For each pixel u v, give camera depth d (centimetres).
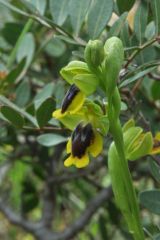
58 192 42
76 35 26
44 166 39
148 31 25
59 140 27
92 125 20
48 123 27
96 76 19
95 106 20
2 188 48
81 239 46
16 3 35
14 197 46
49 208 40
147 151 21
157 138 21
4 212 42
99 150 20
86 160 20
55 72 37
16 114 25
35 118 27
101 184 44
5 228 53
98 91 24
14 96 32
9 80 32
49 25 28
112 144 21
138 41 24
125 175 20
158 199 22
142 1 24
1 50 37
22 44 34
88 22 24
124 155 20
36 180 46
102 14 24
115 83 19
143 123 26
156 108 32
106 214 45
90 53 19
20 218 41
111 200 40
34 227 41
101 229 41
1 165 42
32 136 38
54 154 40
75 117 20
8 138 36
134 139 21
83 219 39
